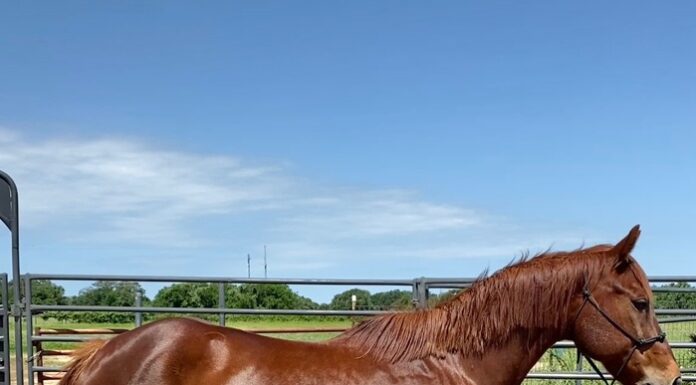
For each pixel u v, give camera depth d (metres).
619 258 4.22
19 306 7.67
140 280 8.02
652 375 4.13
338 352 4.19
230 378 4.01
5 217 7.35
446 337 4.25
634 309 4.17
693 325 9.66
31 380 7.80
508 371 4.28
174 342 4.09
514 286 4.29
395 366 4.16
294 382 4.01
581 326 4.25
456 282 8.08
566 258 4.36
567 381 9.61
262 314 8.20
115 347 4.14
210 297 13.97
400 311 4.41
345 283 8.10
